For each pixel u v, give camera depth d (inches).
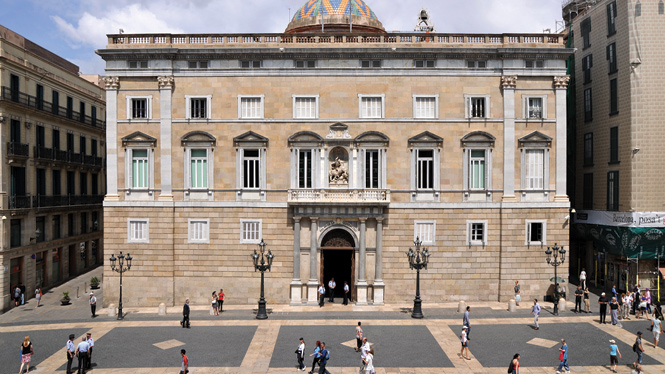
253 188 1579.7
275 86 1579.7
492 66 1579.7
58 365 1095.6
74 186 2117.4
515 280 1573.6
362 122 1573.6
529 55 1571.1
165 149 1567.4
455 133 1576.0
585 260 1920.5
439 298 1577.3
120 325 1373.0
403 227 1571.1
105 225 1574.8
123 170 1579.7
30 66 1787.6
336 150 1599.4
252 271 1578.5
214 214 1576.0
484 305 1541.6
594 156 1808.6
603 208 1747.0
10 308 1605.6
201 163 1588.3
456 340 1235.2
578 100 1929.1
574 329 1322.6
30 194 1758.1
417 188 1576.0
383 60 1578.5
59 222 1987.0
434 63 1579.7
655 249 1576.0
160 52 1551.4
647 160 1582.2
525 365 1079.0
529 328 1328.7
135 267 1571.1
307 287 1565.0
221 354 1143.6
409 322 1380.4
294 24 1985.7
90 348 1055.0
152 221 1569.9
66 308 1603.1
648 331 1305.4
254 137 1566.2
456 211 1574.8
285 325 1358.3
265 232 1573.6
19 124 1705.2
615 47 1685.5
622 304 1430.9
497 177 1581.0
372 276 1569.9
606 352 1156.5
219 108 1578.5
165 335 1280.8
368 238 1565.0
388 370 1050.1
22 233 1711.4
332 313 1470.2
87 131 2240.4
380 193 1542.8
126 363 1092.5
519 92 1582.2
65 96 2057.1
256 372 1044.5
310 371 1043.9
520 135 1582.2
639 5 1599.4
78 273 2127.2
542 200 1583.4
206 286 1579.7
